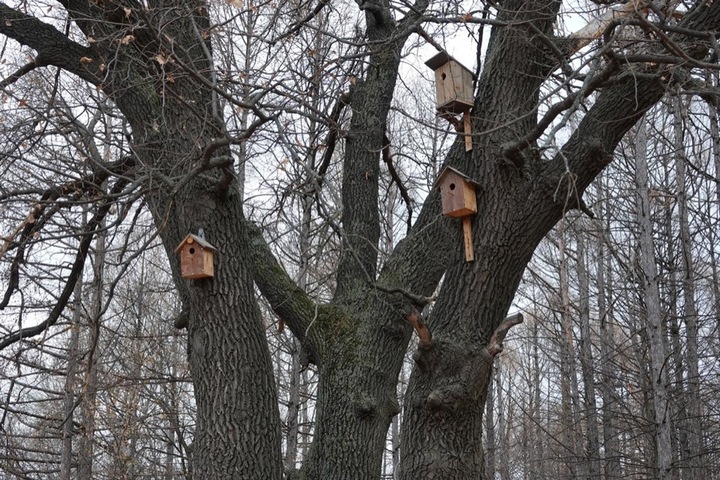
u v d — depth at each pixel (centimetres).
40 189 624
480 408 507
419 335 500
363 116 762
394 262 687
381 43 664
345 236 556
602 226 1520
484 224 516
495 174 518
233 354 555
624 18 468
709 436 1321
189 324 577
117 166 709
